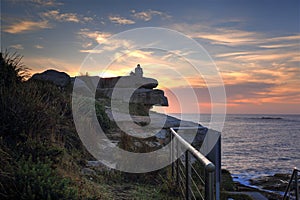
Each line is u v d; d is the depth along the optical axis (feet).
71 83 44.68
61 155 19.04
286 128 207.92
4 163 14.79
